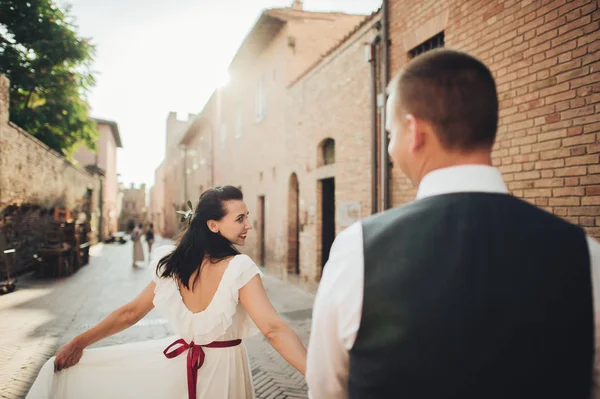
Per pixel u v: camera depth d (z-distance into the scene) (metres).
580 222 3.58
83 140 16.94
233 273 1.64
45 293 8.68
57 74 14.45
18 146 10.71
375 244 0.83
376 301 0.78
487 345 0.71
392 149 1.00
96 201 27.81
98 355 1.77
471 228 0.79
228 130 18.67
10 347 4.98
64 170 16.25
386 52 6.63
